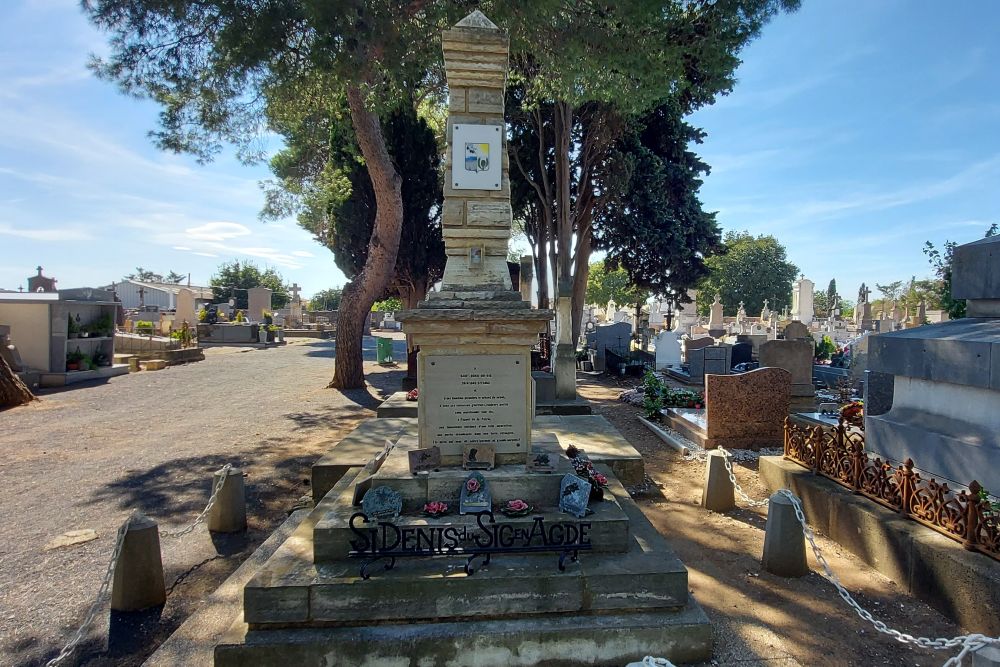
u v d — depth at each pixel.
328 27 8.84
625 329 22.06
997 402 4.80
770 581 4.68
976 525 4.10
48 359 16.00
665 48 11.66
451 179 5.17
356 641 3.43
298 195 28.36
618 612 3.73
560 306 12.00
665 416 11.07
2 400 12.77
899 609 4.23
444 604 3.64
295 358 24.70
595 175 19.55
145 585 4.33
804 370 11.96
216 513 5.82
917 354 5.55
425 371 4.86
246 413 12.30
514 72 17.09
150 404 13.32
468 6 10.02
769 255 65.50
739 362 18.02
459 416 4.88
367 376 19.33
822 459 6.09
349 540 3.97
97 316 18.38
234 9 9.15
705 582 4.67
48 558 5.11
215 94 11.23
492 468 4.72
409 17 10.39
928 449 5.30
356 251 19.59
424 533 3.98
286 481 7.48
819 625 4.02
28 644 3.85
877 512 4.97
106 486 7.22
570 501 4.25
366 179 18.75
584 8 10.88
